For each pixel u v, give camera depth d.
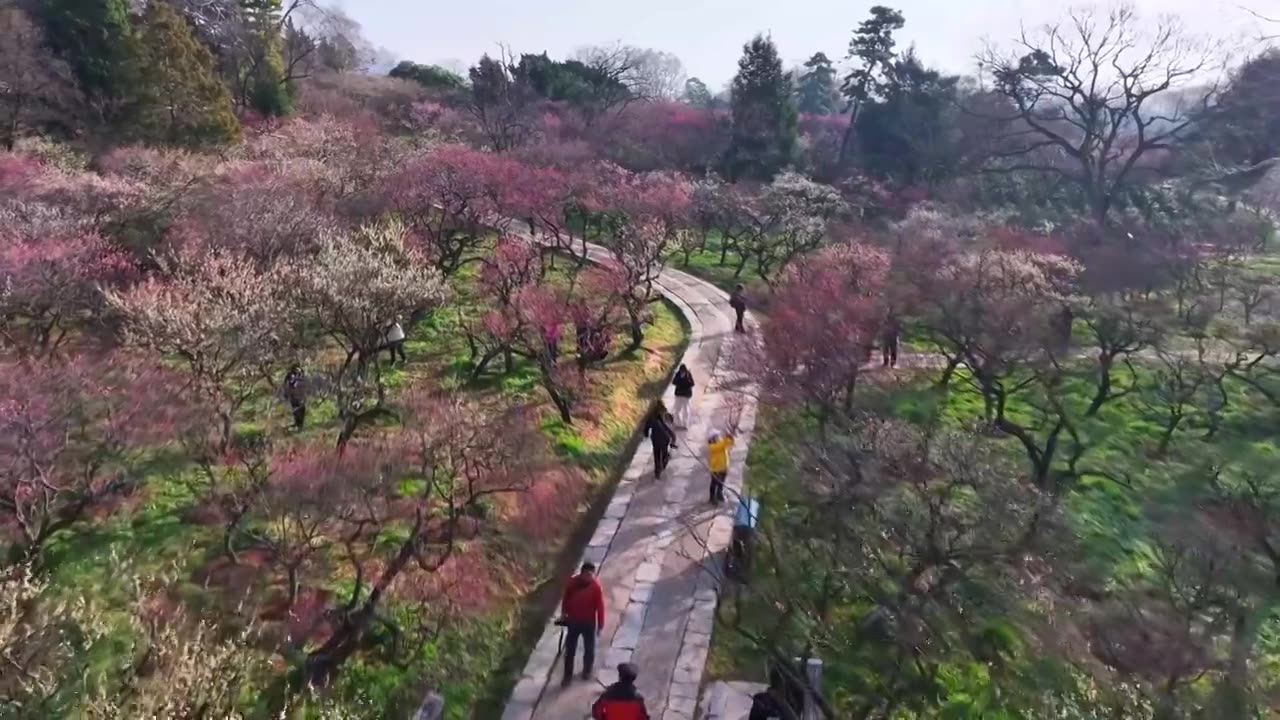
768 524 17.48
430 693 12.54
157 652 10.30
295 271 21.12
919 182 62.31
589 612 13.13
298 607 13.98
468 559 15.82
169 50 42.72
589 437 21.98
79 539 14.99
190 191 31.14
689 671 13.69
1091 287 31.44
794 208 46.69
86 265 22.83
